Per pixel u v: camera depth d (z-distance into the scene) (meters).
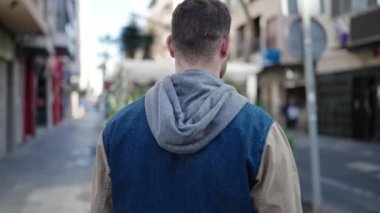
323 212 8.20
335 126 24.45
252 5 34.09
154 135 1.77
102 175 1.89
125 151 1.82
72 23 46.81
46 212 7.99
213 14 1.86
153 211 1.73
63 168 13.19
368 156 16.27
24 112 21.80
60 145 19.97
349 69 23.19
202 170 1.70
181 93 1.82
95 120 45.88
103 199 1.89
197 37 1.84
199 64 1.87
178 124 1.71
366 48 21.50
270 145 1.71
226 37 1.90
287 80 30.97
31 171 12.59
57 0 30.77
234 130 1.72
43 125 30.48
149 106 1.83
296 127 29.59
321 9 24.31
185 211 1.70
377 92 21.12
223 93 1.78
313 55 7.86
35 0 15.87
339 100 24.08
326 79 25.19
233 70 14.83
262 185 1.71
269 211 1.70
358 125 22.81
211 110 1.72
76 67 56.06
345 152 17.52
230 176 1.69
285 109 29.61
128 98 12.20
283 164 1.72
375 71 21.22
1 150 16.28
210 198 1.68
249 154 1.69
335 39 23.38
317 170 7.73
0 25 15.20
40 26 16.41
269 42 31.12
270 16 30.84
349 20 21.45
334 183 11.14
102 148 1.88
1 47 15.39
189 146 1.70
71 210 8.13
